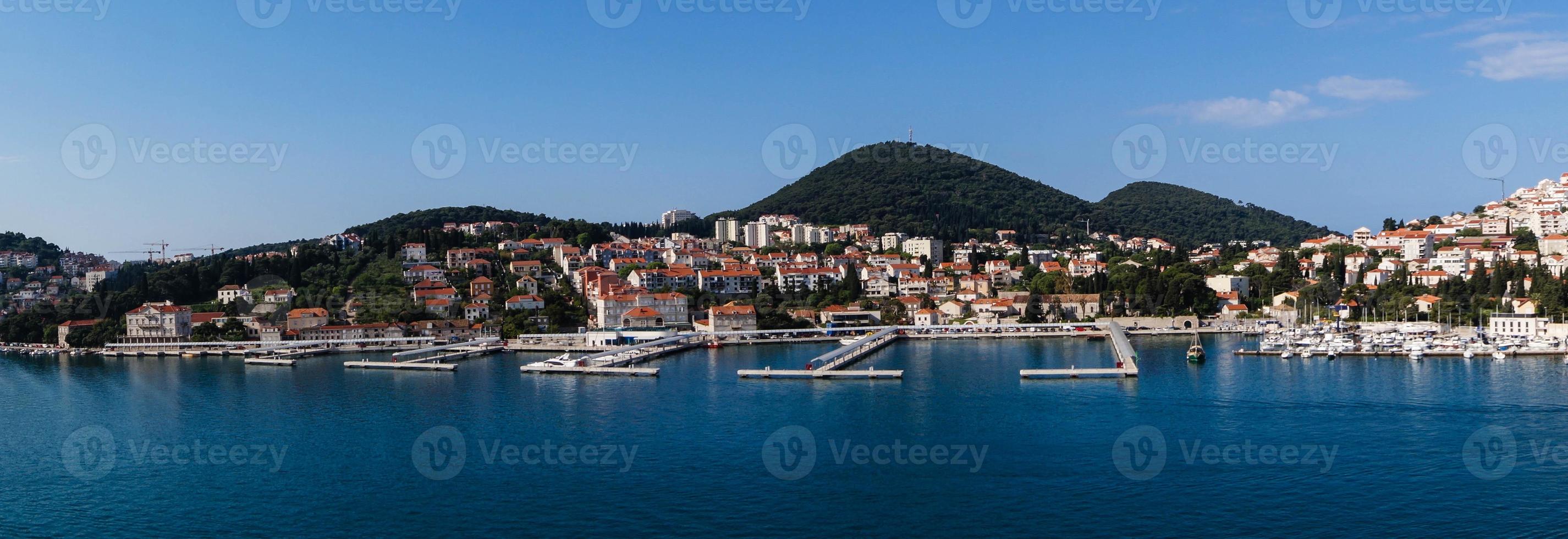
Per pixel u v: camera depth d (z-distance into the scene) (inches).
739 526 4913.9
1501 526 4766.2
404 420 7509.8
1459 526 4778.5
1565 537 4616.1
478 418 7529.5
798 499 5300.2
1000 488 5447.8
